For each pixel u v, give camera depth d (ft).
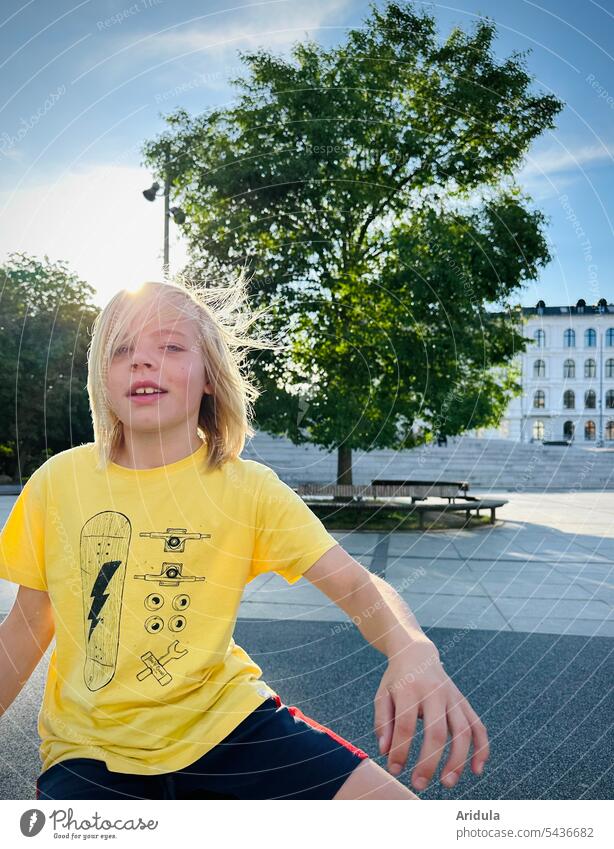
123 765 3.80
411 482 42.06
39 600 4.41
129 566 4.18
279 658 13.00
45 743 4.08
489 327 33.06
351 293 31.65
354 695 10.98
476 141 27.89
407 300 31.83
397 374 31.96
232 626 4.32
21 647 4.33
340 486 37.81
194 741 3.90
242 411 4.58
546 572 21.99
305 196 27.86
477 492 67.21
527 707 10.62
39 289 53.26
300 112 27.27
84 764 3.83
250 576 4.50
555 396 138.41
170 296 4.22
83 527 4.23
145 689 4.03
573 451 92.63
